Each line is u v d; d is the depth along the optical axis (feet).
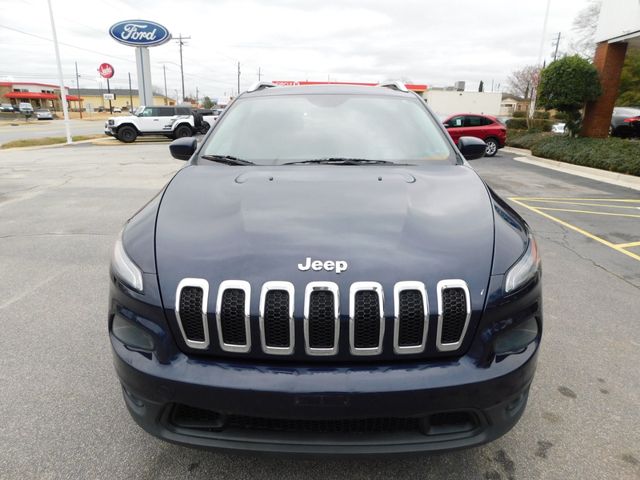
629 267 15.25
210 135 9.75
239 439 5.46
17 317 11.49
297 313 5.26
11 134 95.91
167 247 6.04
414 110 10.44
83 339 10.44
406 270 5.52
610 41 44.47
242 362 5.44
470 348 5.52
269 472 6.66
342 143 9.23
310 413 5.23
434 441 5.46
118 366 5.85
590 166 39.37
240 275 5.49
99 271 14.60
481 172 39.06
